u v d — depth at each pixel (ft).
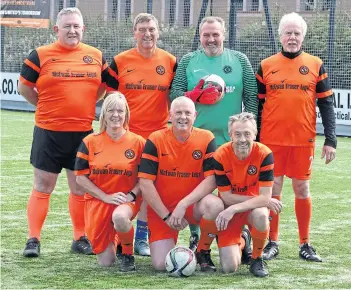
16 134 47.09
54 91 20.39
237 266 18.67
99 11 62.39
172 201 19.02
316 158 40.47
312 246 21.44
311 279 17.97
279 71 20.42
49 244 21.48
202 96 20.12
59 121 20.47
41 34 63.16
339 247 21.62
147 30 20.74
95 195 18.98
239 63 20.70
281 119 20.43
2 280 17.47
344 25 52.13
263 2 54.19
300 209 20.45
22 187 30.55
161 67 21.24
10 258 19.70
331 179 34.19
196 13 59.41
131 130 21.21
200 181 18.99
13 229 23.16
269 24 54.29
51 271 18.42
